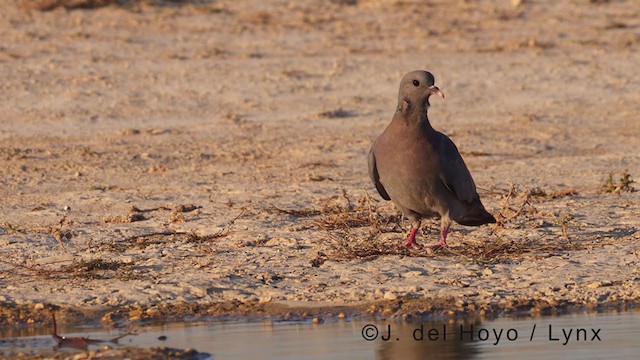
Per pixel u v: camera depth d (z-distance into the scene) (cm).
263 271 1220
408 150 1199
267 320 1070
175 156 2070
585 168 1927
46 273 1234
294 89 2570
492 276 1184
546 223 1420
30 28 2916
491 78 2694
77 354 958
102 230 1444
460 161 1228
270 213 1516
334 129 2305
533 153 2112
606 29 3153
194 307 1114
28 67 2625
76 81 2552
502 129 2325
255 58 2773
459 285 1156
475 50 2906
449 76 2700
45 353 972
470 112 2477
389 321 1057
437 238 1342
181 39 2895
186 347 976
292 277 1197
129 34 2908
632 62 2823
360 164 1994
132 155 2075
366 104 2491
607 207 1525
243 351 960
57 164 2002
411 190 1216
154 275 1218
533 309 1084
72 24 2956
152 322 1077
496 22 3180
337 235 1359
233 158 2058
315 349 967
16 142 2188
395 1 3316
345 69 2709
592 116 2439
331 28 3055
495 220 1299
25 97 2456
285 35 2973
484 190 1678
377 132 2275
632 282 1154
